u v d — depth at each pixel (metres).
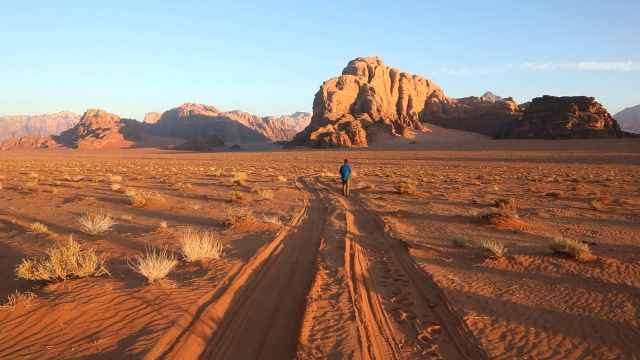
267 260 8.19
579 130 135.00
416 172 40.41
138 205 15.52
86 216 13.27
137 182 27.52
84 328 4.68
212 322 5.12
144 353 4.14
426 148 111.94
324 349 4.53
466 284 6.84
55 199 17.81
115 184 22.42
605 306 5.79
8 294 5.71
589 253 8.35
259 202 17.08
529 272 7.47
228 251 8.73
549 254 8.59
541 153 76.94
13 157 99.06
